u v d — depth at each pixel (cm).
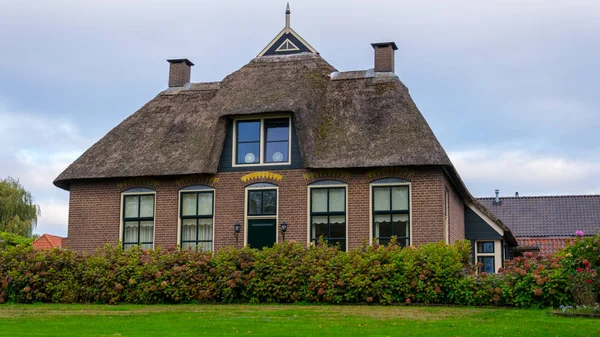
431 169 2053
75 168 2302
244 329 1137
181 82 2536
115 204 2278
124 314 1437
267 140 2209
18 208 4912
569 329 1124
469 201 2475
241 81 2372
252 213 2173
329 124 2194
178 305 1719
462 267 1681
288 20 2522
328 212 2116
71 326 1193
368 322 1247
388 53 2366
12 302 1878
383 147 2077
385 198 2088
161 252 1939
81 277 1881
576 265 1517
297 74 2347
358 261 1705
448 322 1244
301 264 1747
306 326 1178
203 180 2219
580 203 4003
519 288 1574
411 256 1689
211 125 2273
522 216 3988
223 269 1783
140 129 2362
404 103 2197
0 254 1959
